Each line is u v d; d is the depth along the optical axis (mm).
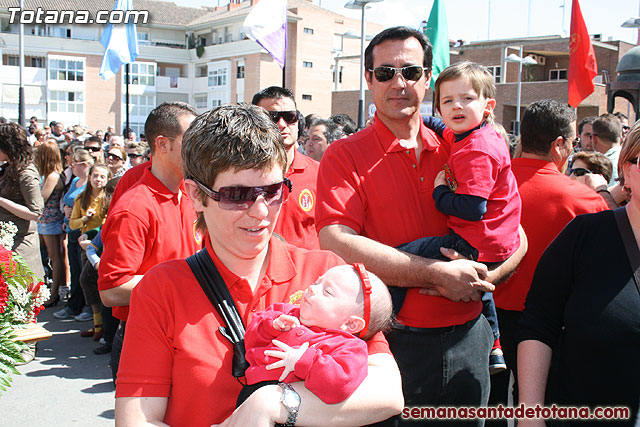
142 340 1662
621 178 2957
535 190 3297
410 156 2666
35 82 54156
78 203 6672
